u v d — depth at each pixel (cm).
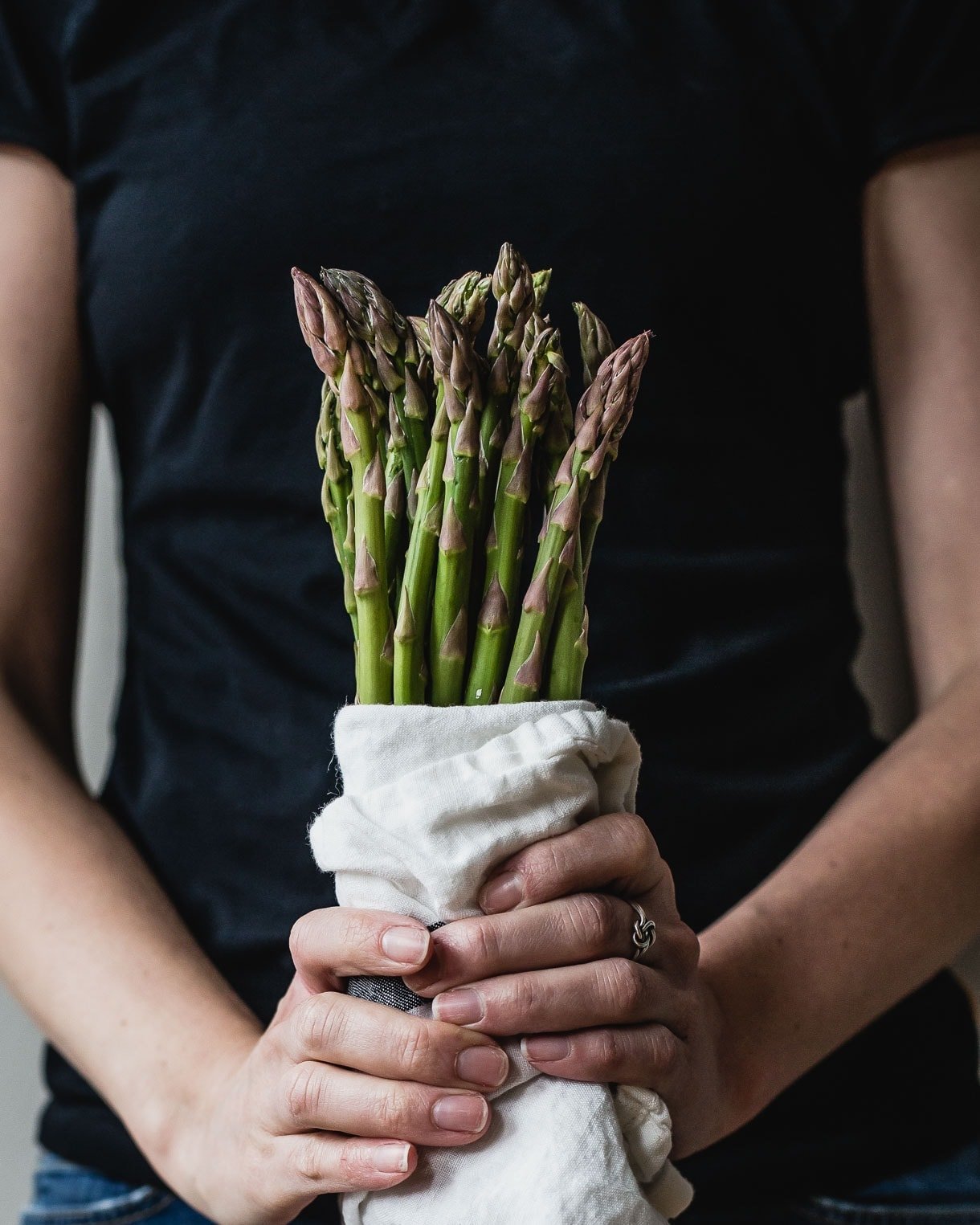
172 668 96
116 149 100
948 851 83
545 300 92
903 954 80
